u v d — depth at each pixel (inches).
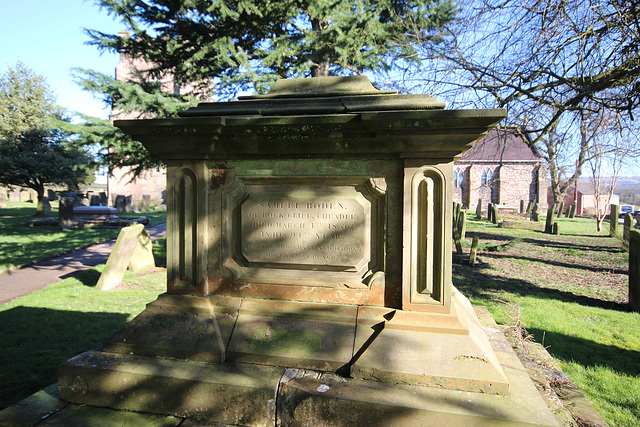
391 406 71.6
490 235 581.9
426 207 85.8
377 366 80.1
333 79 103.0
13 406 85.7
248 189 98.9
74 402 87.4
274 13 273.0
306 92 102.0
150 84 289.6
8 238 477.1
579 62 219.0
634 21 193.0
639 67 193.0
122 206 942.4
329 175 92.7
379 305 91.0
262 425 78.7
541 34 211.8
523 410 70.7
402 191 88.1
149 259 314.8
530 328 176.2
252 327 92.0
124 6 265.9
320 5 253.4
